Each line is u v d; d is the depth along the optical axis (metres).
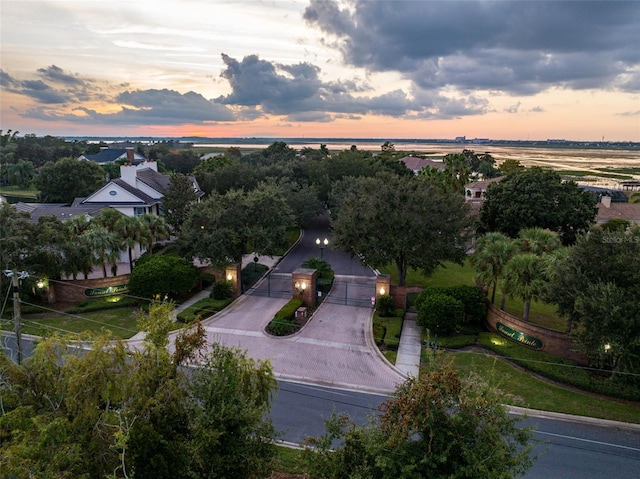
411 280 35.25
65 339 10.94
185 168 117.75
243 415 10.29
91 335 11.47
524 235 25.97
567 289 19.41
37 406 10.02
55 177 57.06
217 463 9.97
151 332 11.02
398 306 28.64
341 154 65.88
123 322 25.64
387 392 18.92
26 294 27.81
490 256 24.31
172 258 29.61
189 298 30.17
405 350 22.67
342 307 29.16
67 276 28.78
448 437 9.25
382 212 28.94
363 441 9.79
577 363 21.23
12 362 10.85
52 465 7.88
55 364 10.42
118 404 9.94
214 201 32.91
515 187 43.47
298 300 28.52
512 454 10.43
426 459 8.81
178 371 10.70
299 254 43.69
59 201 57.28
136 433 9.13
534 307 29.64
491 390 9.77
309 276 28.81
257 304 29.48
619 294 17.33
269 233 32.25
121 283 29.84
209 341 23.52
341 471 9.80
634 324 16.95
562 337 21.52
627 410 17.59
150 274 27.33
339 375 20.33
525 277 22.59
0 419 8.77
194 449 9.39
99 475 9.09
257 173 59.25
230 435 10.41
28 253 26.75
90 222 31.27
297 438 15.64
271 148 103.50
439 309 23.36
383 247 28.67
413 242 28.66
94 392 9.46
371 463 9.74
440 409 9.21
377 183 32.34
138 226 31.25
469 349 22.86
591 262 19.48
